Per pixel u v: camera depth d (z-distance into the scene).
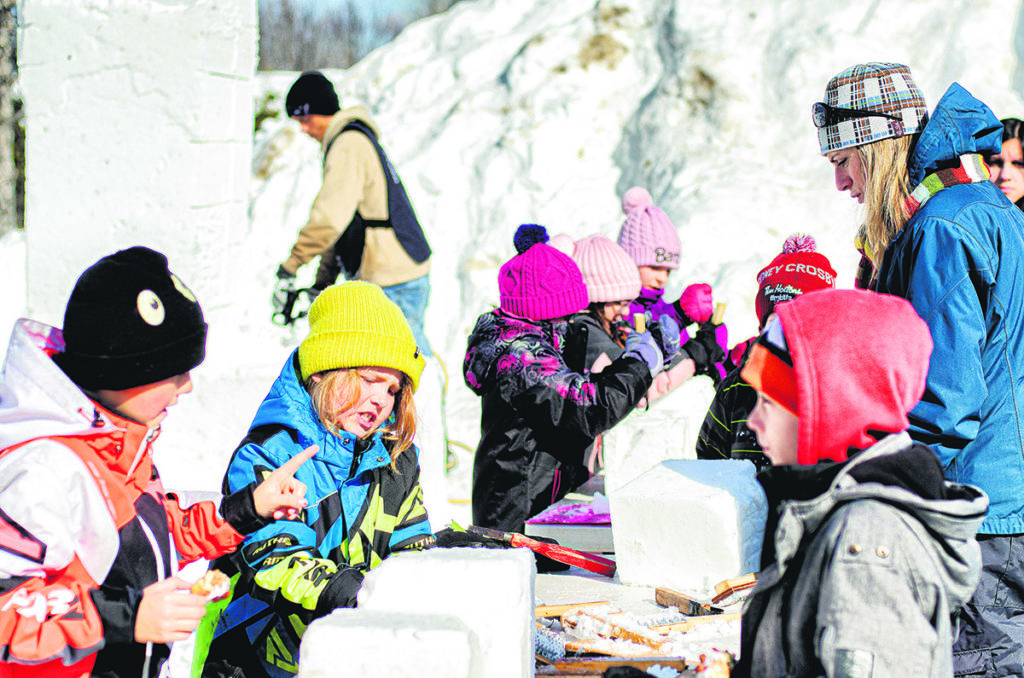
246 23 4.03
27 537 1.63
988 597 1.98
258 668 2.13
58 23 3.89
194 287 3.94
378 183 5.41
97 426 1.74
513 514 3.34
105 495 1.72
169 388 1.82
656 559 2.64
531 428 3.33
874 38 9.83
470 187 10.77
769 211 9.02
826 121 2.46
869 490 1.44
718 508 2.54
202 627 2.22
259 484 2.04
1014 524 2.02
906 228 2.22
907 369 1.50
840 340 1.51
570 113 10.73
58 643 1.61
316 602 1.94
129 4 3.84
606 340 3.80
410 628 1.53
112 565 1.74
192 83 3.85
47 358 1.71
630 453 3.56
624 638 2.19
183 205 3.89
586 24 11.23
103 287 1.74
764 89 9.99
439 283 10.41
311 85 5.48
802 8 10.28
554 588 2.68
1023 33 9.75
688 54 10.29
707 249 8.86
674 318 4.18
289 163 11.57
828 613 1.41
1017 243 2.13
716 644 2.19
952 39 9.67
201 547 1.94
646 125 10.37
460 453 7.98
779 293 3.33
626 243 4.93
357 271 5.55
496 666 1.64
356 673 1.52
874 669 1.36
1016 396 2.08
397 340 2.12
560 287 3.32
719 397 3.14
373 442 2.23
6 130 7.14
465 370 3.46
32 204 3.98
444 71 11.96
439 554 1.81
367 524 2.22
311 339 2.11
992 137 2.31
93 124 3.92
